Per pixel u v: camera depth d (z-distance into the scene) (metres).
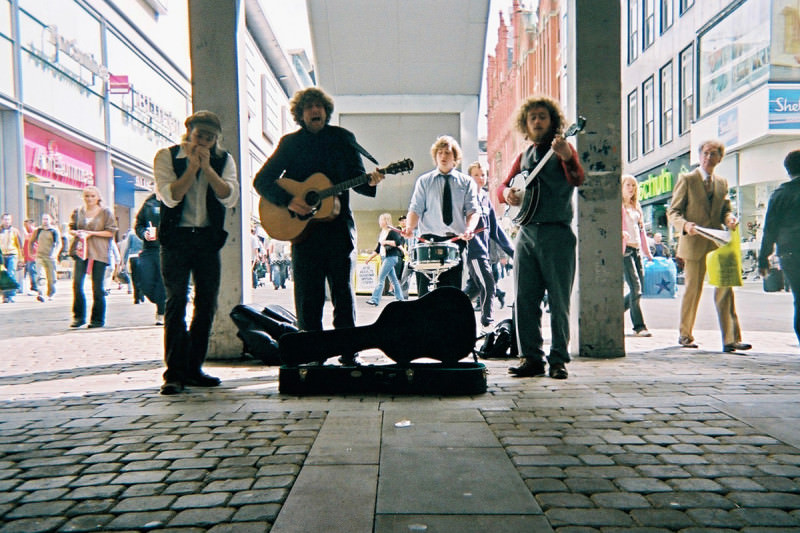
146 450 3.01
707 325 8.81
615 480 2.55
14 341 7.43
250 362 5.70
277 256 25.36
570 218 4.70
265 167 4.70
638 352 6.11
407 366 4.20
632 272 7.68
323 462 2.80
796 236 5.66
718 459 2.80
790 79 17.95
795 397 3.96
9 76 21.56
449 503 2.33
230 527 2.15
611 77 5.60
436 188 6.27
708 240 6.32
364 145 11.38
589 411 3.66
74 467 2.77
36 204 25.06
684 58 23.22
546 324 8.68
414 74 11.24
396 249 11.91
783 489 2.45
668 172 24.33
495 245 9.78
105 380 4.85
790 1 17.72
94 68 28.59
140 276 9.18
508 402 3.91
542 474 2.63
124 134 32.81
